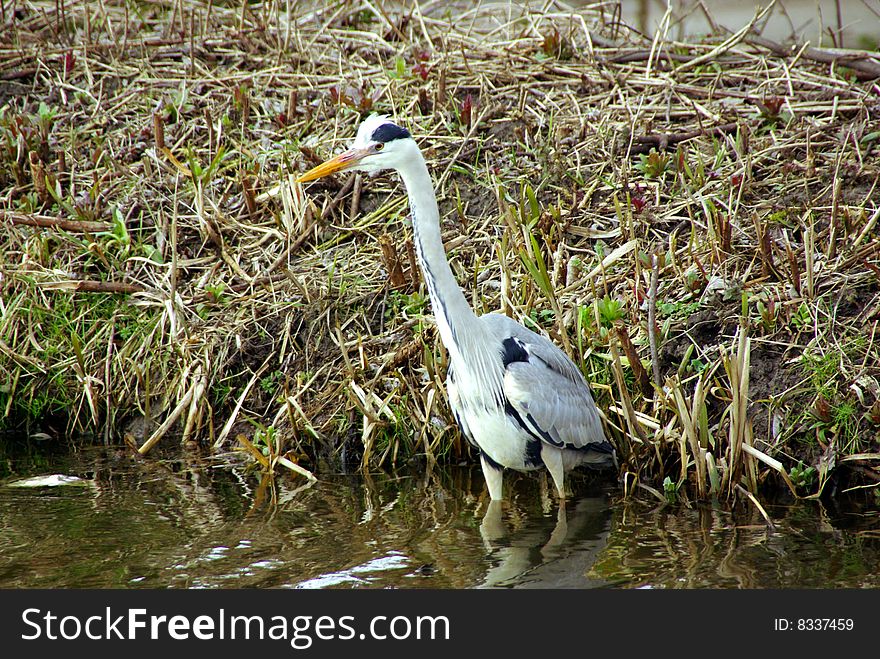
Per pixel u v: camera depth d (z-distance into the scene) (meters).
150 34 16.66
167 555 8.30
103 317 11.93
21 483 10.01
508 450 9.38
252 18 16.55
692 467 9.84
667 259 11.27
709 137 12.96
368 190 12.94
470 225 12.35
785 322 10.48
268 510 9.38
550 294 10.05
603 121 13.45
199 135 13.98
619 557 8.26
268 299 11.73
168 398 11.35
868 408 9.64
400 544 8.59
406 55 15.48
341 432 10.77
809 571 7.86
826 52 14.34
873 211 11.39
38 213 12.93
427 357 10.51
